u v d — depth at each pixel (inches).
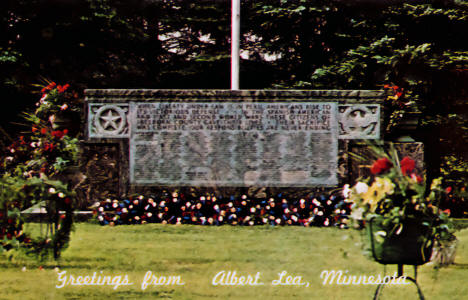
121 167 471.2
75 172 478.0
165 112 470.3
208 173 469.4
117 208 466.0
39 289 251.0
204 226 448.8
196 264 304.8
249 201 467.5
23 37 853.8
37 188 293.3
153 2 935.7
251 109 469.1
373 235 223.0
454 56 708.0
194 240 381.4
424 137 730.8
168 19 940.0
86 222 459.8
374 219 222.2
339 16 828.0
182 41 992.2
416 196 221.1
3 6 823.1
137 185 470.3
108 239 379.6
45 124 512.4
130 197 469.4
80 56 900.0
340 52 845.8
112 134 472.1
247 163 468.8
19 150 519.8
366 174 470.9
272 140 469.1
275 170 469.1
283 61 902.4
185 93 469.7
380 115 471.8
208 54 921.5
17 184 292.5
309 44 871.1
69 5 847.1
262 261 312.8
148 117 471.2
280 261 313.0
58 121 505.4
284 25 852.0
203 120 470.0
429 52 721.6
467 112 732.7
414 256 220.1
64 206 298.7
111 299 237.9
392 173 225.1
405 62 715.4
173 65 968.9
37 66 861.2
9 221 289.3
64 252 323.9
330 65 823.7
